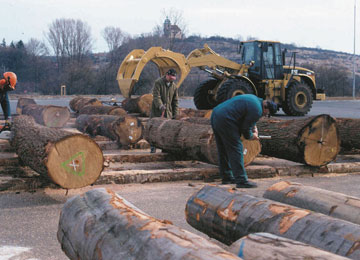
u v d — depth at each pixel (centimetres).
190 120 901
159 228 244
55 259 344
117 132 946
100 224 277
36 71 7831
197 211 360
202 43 9881
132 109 1522
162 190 577
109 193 322
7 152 864
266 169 678
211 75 1648
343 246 257
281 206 310
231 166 586
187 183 629
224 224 331
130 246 240
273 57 1745
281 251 222
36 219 448
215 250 211
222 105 581
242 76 1594
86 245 274
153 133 802
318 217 286
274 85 1742
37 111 1307
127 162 782
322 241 267
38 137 543
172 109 906
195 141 691
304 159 693
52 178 510
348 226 268
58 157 511
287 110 1822
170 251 216
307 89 1814
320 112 2108
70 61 7088
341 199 342
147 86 4562
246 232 311
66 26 7356
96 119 1040
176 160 804
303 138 691
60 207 493
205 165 769
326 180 664
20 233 405
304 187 377
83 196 325
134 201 516
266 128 751
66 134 522
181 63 1510
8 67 7981
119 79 1490
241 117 570
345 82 5878
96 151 532
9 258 345
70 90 6006
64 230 310
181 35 5156
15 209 482
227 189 359
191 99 3566
